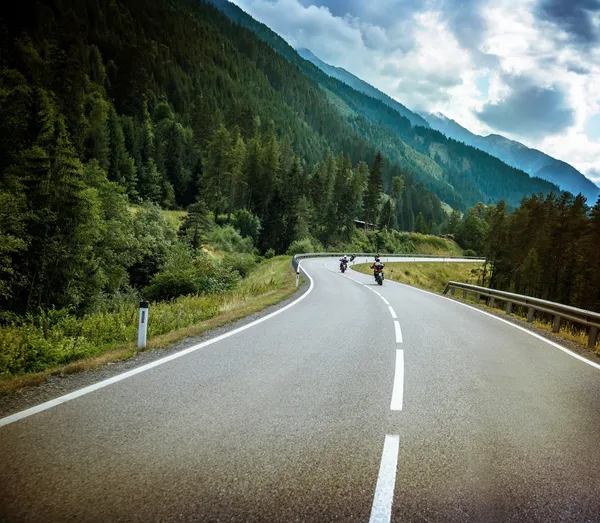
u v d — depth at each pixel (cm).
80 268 2856
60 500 262
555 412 466
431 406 466
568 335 1092
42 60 6475
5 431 362
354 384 535
